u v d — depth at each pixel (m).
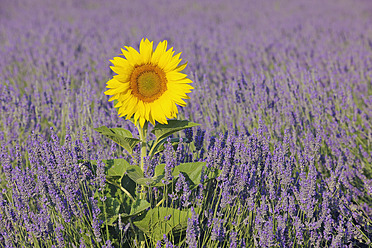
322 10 16.11
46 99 5.12
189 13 15.85
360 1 18.34
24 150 3.88
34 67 7.16
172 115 2.52
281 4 18.38
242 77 5.09
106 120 4.20
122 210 2.58
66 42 9.55
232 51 8.65
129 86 2.45
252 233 2.69
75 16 15.20
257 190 2.81
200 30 11.35
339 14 14.62
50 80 6.25
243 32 11.22
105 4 18.75
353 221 3.44
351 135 4.62
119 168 2.67
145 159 2.49
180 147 2.92
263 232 2.34
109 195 2.77
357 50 7.63
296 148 3.85
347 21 12.33
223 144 2.90
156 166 2.72
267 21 13.33
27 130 4.40
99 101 4.68
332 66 6.35
